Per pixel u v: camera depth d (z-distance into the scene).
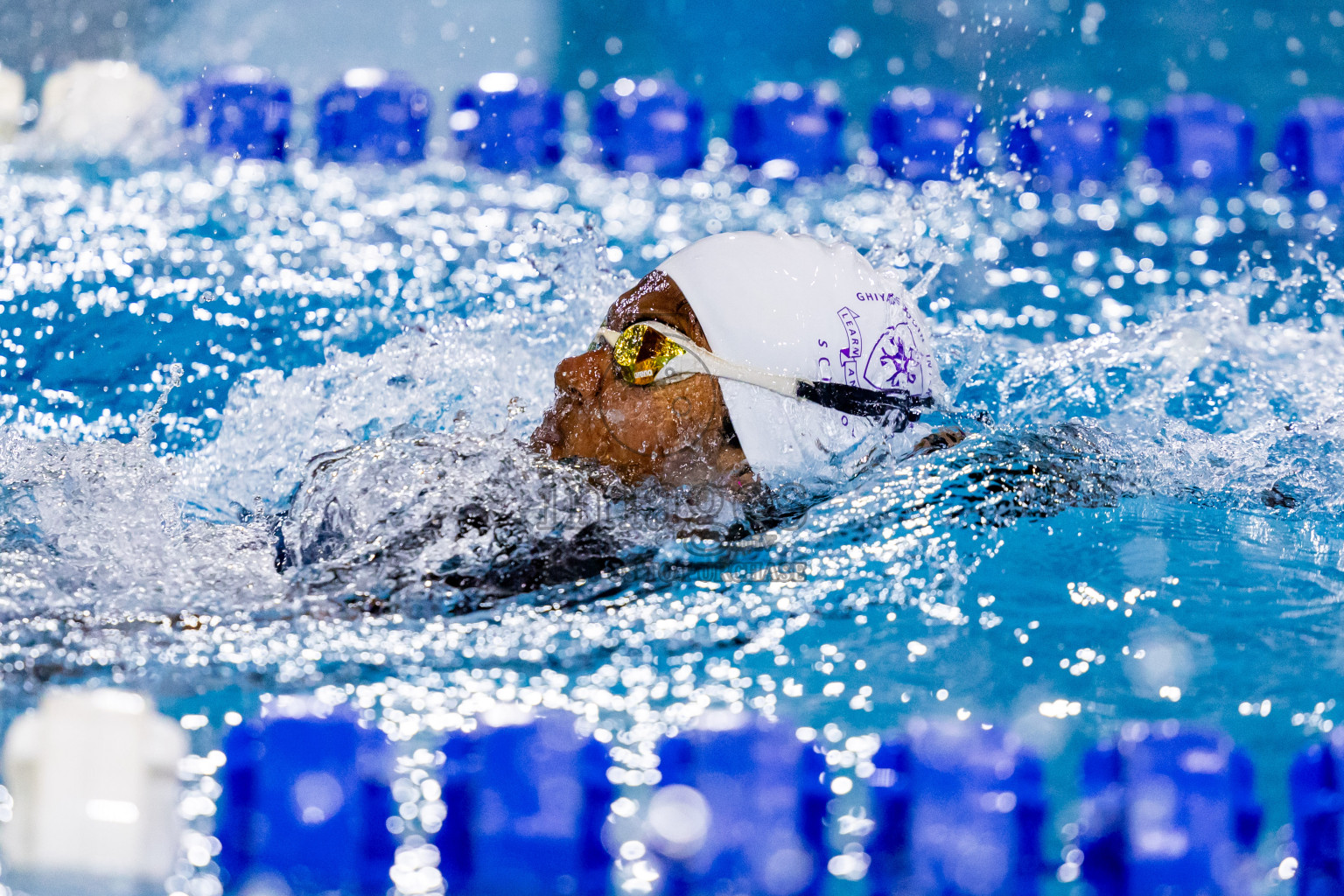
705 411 5.29
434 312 10.22
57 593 4.95
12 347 9.26
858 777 4.39
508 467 5.43
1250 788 4.37
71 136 16.69
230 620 4.87
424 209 14.03
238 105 17.12
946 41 21.45
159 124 17.22
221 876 4.14
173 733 4.33
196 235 12.45
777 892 4.35
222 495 6.62
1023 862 4.38
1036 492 5.97
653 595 5.10
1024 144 17.00
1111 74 19.47
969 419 6.45
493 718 4.43
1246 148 16.84
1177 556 5.62
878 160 17.14
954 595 5.18
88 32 18.48
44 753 4.23
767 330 5.36
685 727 4.43
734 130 17.50
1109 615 5.07
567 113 19.12
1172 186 16.23
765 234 5.73
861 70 20.92
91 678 4.50
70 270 11.14
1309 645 4.86
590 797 4.38
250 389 7.43
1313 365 9.28
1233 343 9.49
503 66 20.69
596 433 5.35
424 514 5.29
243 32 19.64
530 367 8.04
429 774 4.38
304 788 4.34
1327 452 6.91
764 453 5.34
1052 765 4.38
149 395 8.51
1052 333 11.05
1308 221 14.70
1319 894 4.39
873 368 5.61
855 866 4.37
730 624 4.97
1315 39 20.31
